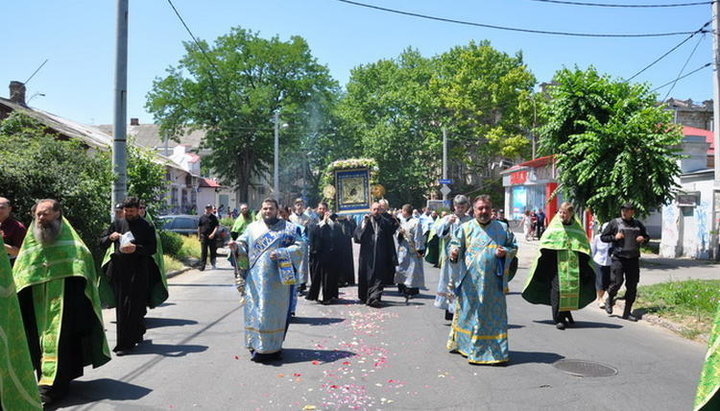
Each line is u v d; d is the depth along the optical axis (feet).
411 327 28.14
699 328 27.35
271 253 21.52
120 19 38.40
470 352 21.49
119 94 38.68
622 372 20.44
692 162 70.13
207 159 150.51
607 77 59.41
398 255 37.19
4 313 10.89
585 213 78.79
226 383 18.86
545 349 23.95
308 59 150.41
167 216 80.12
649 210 56.65
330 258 35.50
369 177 72.74
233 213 152.76
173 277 49.26
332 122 157.17
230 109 139.13
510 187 130.11
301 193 172.45
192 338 25.58
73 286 17.94
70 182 38.75
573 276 28.04
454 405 16.85
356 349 23.58
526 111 152.76
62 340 17.26
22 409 11.09
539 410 16.47
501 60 164.55
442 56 180.34
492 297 21.48
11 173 36.11
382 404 16.92
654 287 38.52
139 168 53.88
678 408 16.71
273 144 142.41
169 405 16.72
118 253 23.03
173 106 140.36
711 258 60.59
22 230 21.01
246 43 144.05
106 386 18.53
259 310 21.30
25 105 85.25
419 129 166.91
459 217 29.71
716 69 51.49
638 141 54.49
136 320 23.06
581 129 59.62
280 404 16.85
